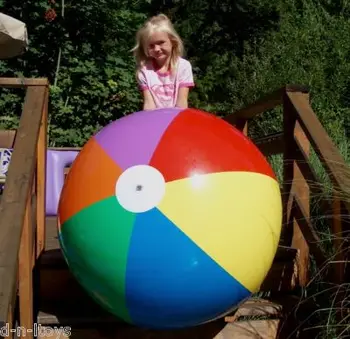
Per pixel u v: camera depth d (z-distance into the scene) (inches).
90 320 126.4
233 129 117.6
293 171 158.1
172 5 476.4
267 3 466.0
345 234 125.2
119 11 379.9
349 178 124.3
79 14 365.1
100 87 347.3
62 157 240.7
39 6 354.6
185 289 102.3
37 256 146.7
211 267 102.1
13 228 101.9
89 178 108.0
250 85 361.7
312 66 360.8
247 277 106.9
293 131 157.2
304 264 149.9
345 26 407.5
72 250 108.4
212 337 131.4
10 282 91.4
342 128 290.2
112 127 116.3
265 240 108.2
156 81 162.4
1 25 287.0
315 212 159.5
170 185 103.0
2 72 362.9
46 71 369.1
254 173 110.1
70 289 137.6
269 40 417.7
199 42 478.0
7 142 218.4
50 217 230.2
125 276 102.2
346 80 348.2
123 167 106.2
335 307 123.1
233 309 112.7
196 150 107.0
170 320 107.7
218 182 104.6
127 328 128.7
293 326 135.0
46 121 153.1
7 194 111.2
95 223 104.2
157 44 158.9
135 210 101.9
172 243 100.6
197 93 413.1
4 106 356.8
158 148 107.0
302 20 442.6
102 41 374.6
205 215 101.8
